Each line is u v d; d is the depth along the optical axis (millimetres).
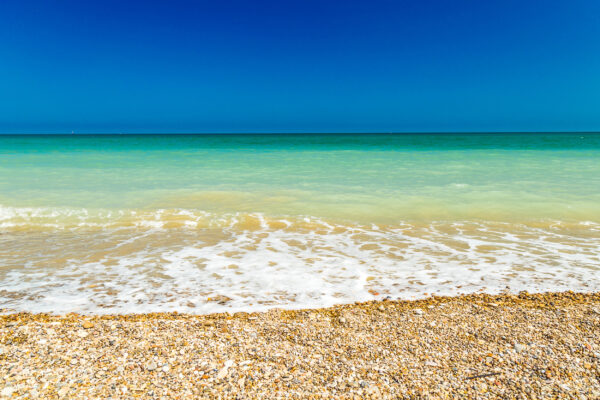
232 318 4387
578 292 5070
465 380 3266
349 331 4109
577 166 19031
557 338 3904
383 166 19422
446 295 5023
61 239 7414
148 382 3199
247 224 8562
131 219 8750
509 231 8070
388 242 7352
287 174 16312
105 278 5496
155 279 5496
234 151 31078
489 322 4273
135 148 35062
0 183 13305
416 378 3299
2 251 6625
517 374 3336
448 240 7473
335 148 35594
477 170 17594
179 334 3988
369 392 3119
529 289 5188
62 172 16516
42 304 4648
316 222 8734
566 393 3086
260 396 3061
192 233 7902
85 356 3537
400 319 4375
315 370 3412
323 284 5383
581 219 8852
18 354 3523
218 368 3416
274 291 5152
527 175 15828
